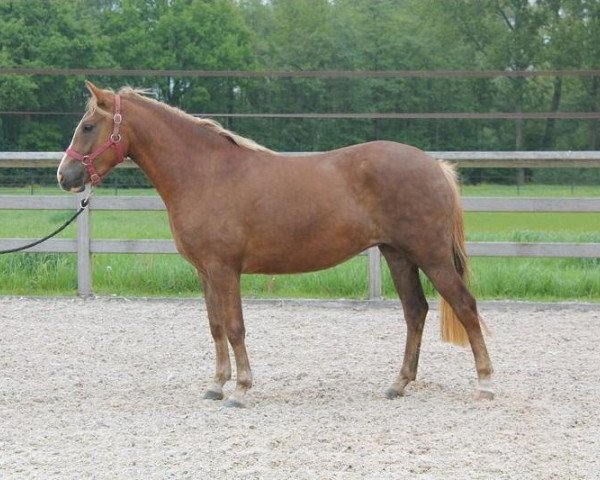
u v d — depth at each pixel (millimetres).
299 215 6242
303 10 49781
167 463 4855
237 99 42688
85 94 39312
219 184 6281
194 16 41906
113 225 17984
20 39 38031
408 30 48406
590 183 35938
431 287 10586
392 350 8141
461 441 5238
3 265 11312
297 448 5121
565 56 44344
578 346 8281
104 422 5715
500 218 19172
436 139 44750
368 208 6301
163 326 9242
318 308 10336
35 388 6727
